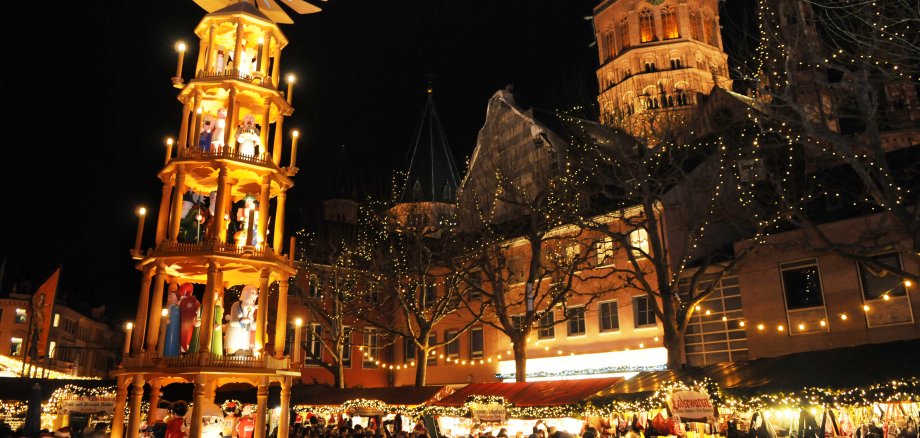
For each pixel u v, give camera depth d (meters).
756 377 15.85
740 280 27.61
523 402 20.34
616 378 19.56
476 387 23.41
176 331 11.81
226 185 13.23
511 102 43.69
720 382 16.22
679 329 21.77
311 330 40.44
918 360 13.79
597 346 32.81
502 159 39.59
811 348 24.98
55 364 66.44
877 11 15.15
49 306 35.31
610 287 32.69
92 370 78.38
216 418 12.73
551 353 34.78
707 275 28.80
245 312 12.07
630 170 24.84
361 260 37.50
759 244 22.45
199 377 11.12
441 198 56.75
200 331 11.40
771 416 20.45
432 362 40.84
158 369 11.18
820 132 15.94
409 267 34.53
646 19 54.72
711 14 54.78
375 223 38.62
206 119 13.21
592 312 33.47
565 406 19.08
